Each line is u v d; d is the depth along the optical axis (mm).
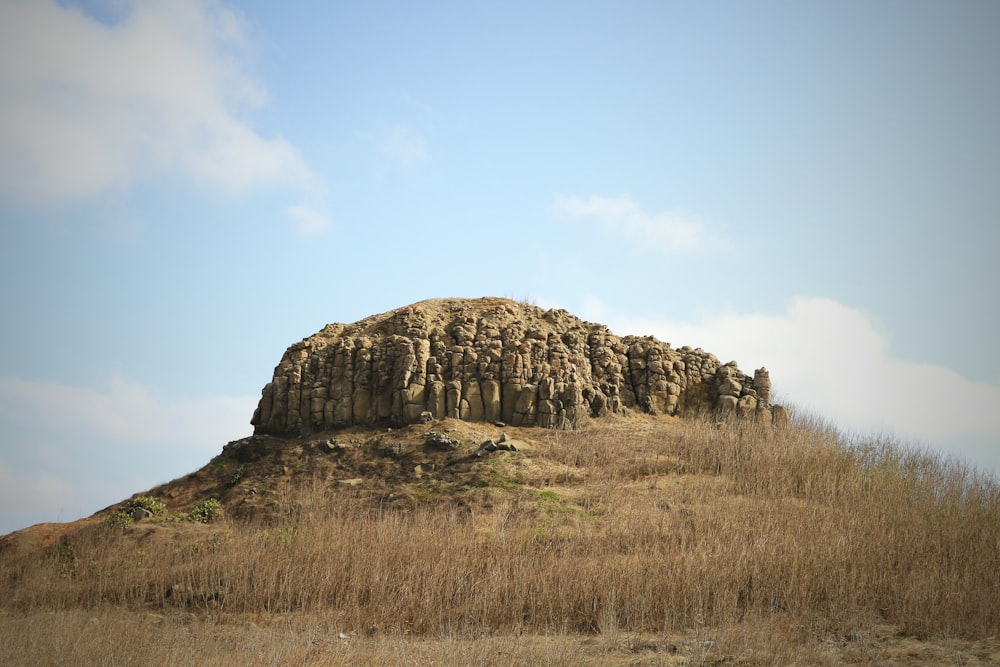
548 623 28625
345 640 27000
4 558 39688
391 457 43719
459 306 53000
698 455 43156
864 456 43469
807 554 31016
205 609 31125
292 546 34281
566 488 40406
